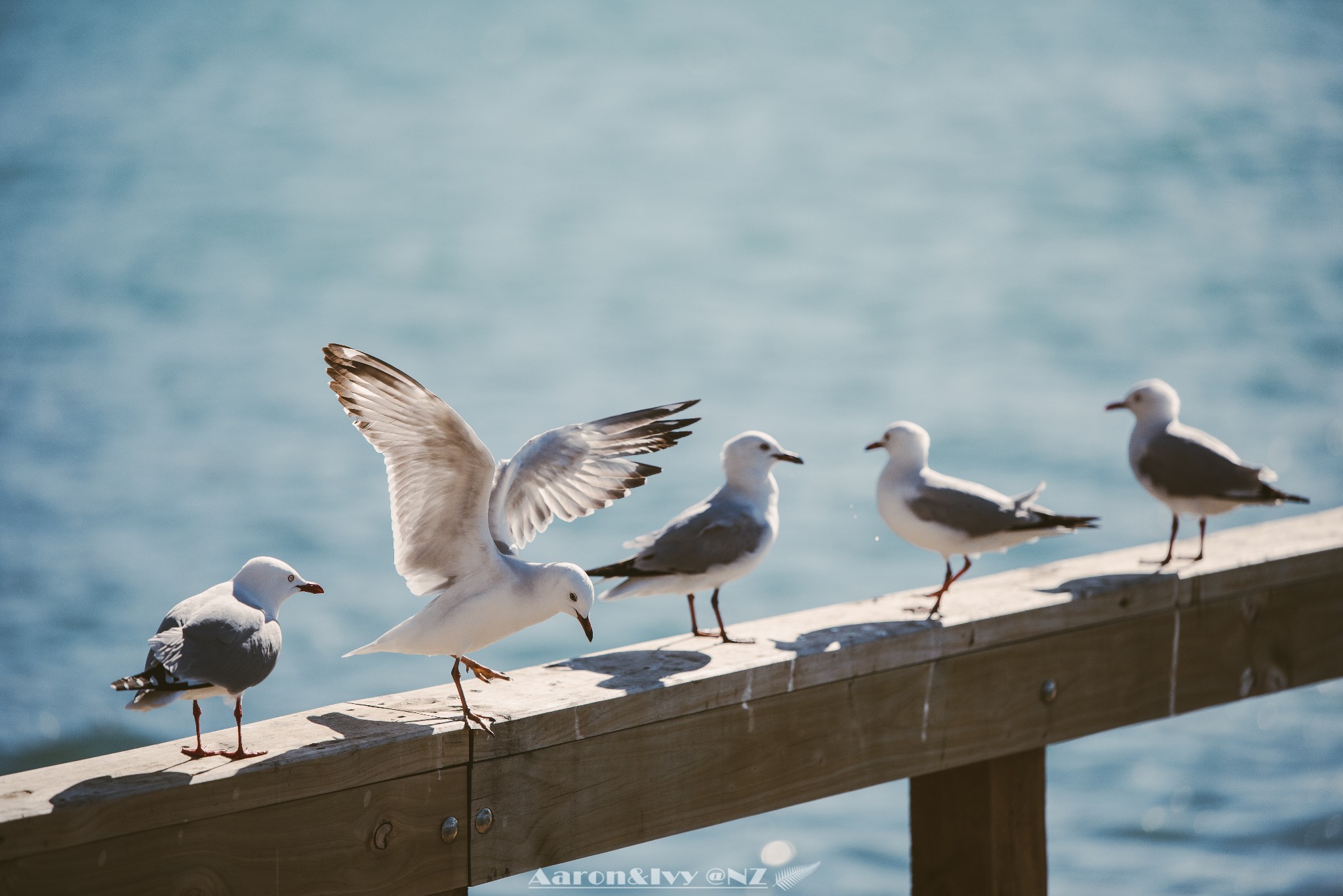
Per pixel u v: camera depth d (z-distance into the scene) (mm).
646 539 6312
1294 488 19781
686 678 4734
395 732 4195
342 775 4051
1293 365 25062
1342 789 12148
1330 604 6418
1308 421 22328
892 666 5188
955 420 22172
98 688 14828
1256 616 6176
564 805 4492
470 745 4270
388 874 4164
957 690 5359
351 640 15211
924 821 5695
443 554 4934
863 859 10992
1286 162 43125
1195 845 11312
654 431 5754
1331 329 27188
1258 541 6586
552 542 17672
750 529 6246
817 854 11047
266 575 4480
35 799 3670
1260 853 11148
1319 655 6406
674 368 25109
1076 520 6828
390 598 16219
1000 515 6738
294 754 4008
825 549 17609
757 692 4871
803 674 4965
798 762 5004
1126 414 22297
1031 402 23094
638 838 4664
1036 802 5668
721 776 4824
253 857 3926
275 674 14531
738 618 15688
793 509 18812
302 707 13977
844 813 11672
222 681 4195
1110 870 10969
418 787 4199
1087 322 27828
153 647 4191
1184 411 22766
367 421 4801
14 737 13922
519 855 4410
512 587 4887
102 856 3701
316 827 4027
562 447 5566
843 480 19797
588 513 5762
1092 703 5727
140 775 3850
